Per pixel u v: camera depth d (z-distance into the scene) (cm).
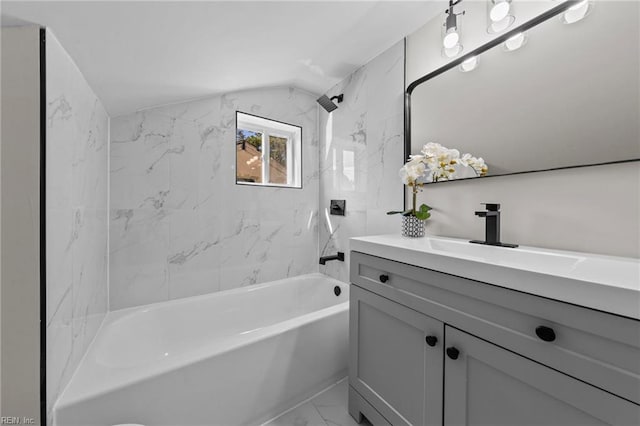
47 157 79
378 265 115
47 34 80
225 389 117
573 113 99
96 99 131
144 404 99
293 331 139
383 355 113
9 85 76
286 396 138
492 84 124
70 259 98
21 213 77
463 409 82
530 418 68
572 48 99
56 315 86
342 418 133
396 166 175
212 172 194
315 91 241
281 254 229
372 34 163
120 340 144
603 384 56
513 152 117
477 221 132
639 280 58
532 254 99
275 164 241
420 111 158
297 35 143
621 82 88
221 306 192
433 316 92
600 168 94
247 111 209
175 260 181
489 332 76
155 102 165
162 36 102
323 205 244
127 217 164
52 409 83
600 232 94
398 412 105
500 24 120
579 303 58
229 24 111
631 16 87
